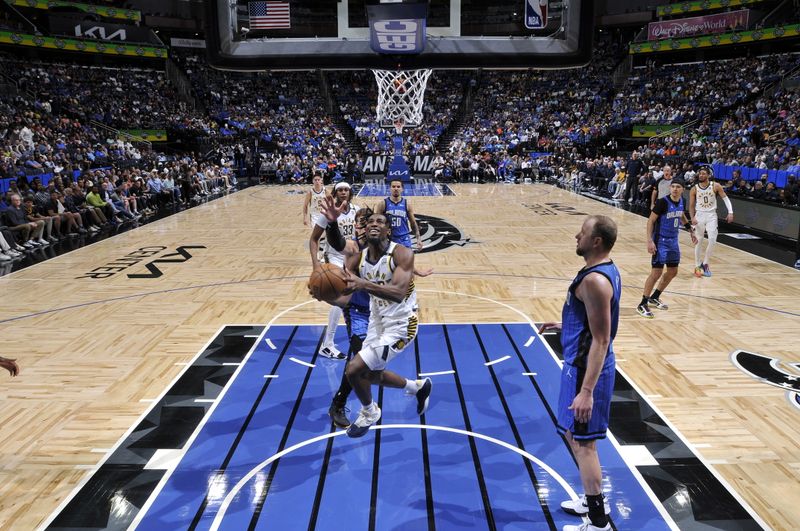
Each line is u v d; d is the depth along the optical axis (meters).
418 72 17.34
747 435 3.99
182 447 3.88
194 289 7.90
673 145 23.33
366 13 8.45
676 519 3.11
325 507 3.24
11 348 5.70
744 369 5.12
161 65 34.41
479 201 17.64
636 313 6.76
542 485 3.44
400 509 3.22
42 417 4.30
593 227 2.79
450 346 5.73
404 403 4.52
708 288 7.81
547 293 7.64
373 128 30.03
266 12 8.48
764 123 22.45
